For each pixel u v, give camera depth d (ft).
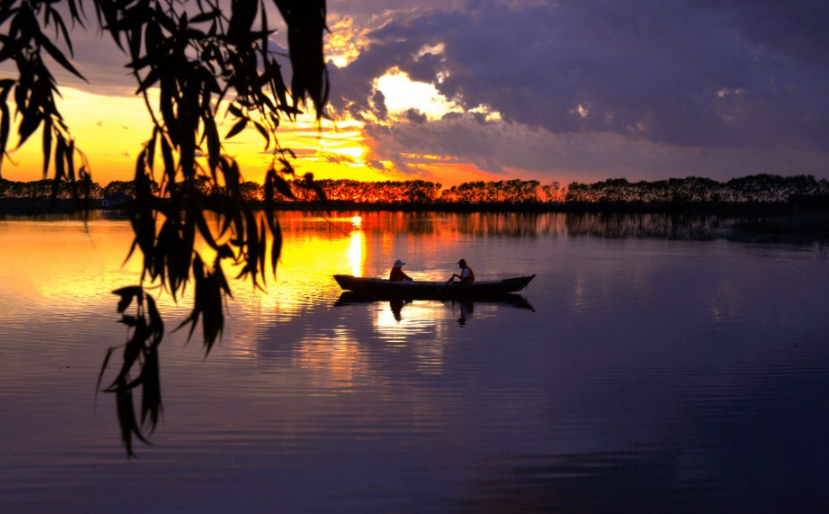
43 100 7.12
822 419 29.19
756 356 40.34
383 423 28.07
